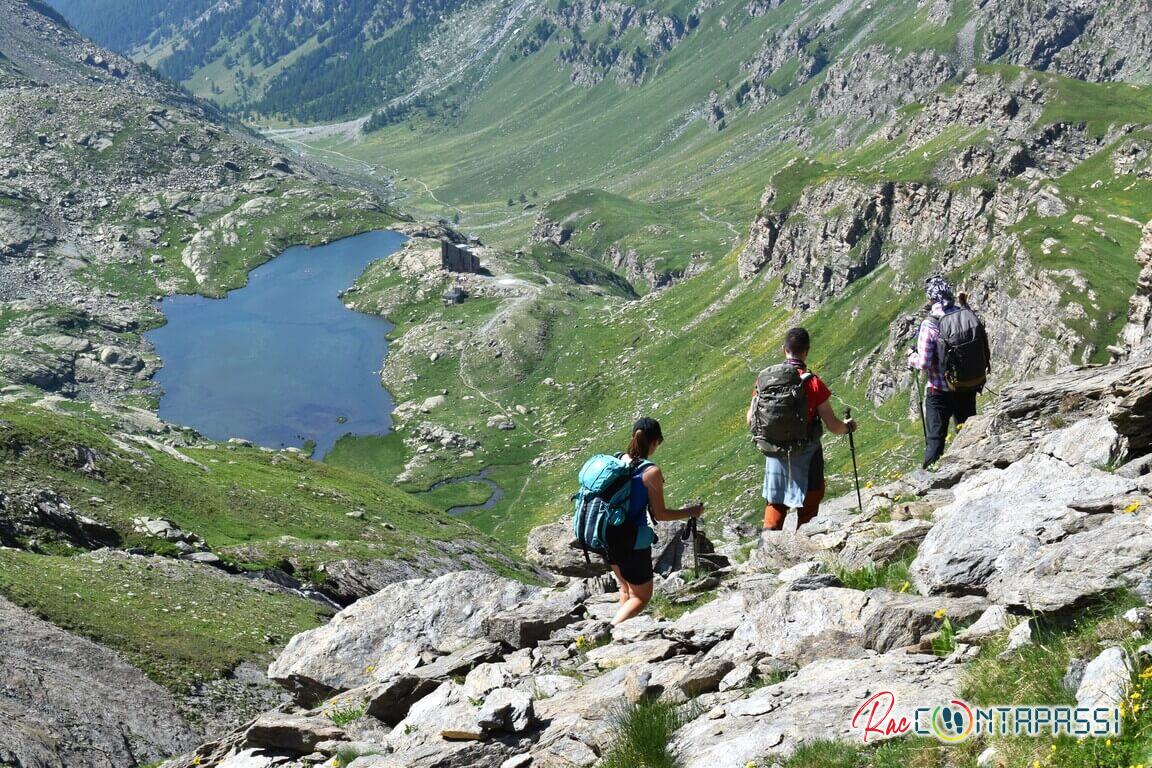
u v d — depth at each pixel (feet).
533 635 49.21
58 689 196.03
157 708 206.18
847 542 48.75
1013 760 22.91
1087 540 30.83
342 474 522.88
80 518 312.29
